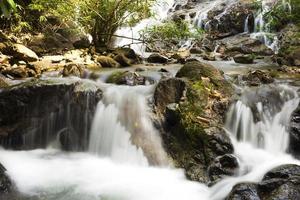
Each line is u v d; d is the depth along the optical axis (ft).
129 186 18.56
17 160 21.11
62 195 17.71
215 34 42.96
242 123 21.68
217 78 22.89
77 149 22.72
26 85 22.77
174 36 37.17
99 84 24.11
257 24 41.24
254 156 20.16
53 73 29.25
